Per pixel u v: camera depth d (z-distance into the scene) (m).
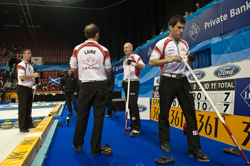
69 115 4.99
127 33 16.97
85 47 1.96
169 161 1.66
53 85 13.48
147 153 1.96
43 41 21.61
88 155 1.93
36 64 17.02
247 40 2.77
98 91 1.93
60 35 22.50
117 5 17.66
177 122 3.15
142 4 14.91
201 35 3.85
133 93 2.81
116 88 10.13
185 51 1.99
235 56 2.97
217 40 3.45
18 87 2.86
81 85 1.98
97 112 1.95
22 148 1.65
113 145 2.25
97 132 1.93
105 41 18.89
